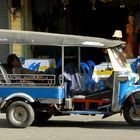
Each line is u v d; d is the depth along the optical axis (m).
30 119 17.94
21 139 15.84
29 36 17.98
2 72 18.23
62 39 17.78
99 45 17.80
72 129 17.67
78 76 18.17
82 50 22.02
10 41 18.00
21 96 17.86
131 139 15.62
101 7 28.03
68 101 17.83
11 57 18.83
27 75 18.08
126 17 28.05
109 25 28.45
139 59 22.64
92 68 18.23
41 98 17.81
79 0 28.23
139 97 17.70
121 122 19.25
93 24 28.64
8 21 26.39
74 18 28.39
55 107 17.89
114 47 18.11
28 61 21.77
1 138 16.06
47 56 25.02
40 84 17.88
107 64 17.95
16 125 17.97
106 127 18.06
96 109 17.84
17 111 18.02
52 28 27.73
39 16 27.33
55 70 18.30
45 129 17.72
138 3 26.08
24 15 26.64
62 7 27.66
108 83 17.72
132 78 17.92
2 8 26.44
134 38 26.44
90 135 16.38
